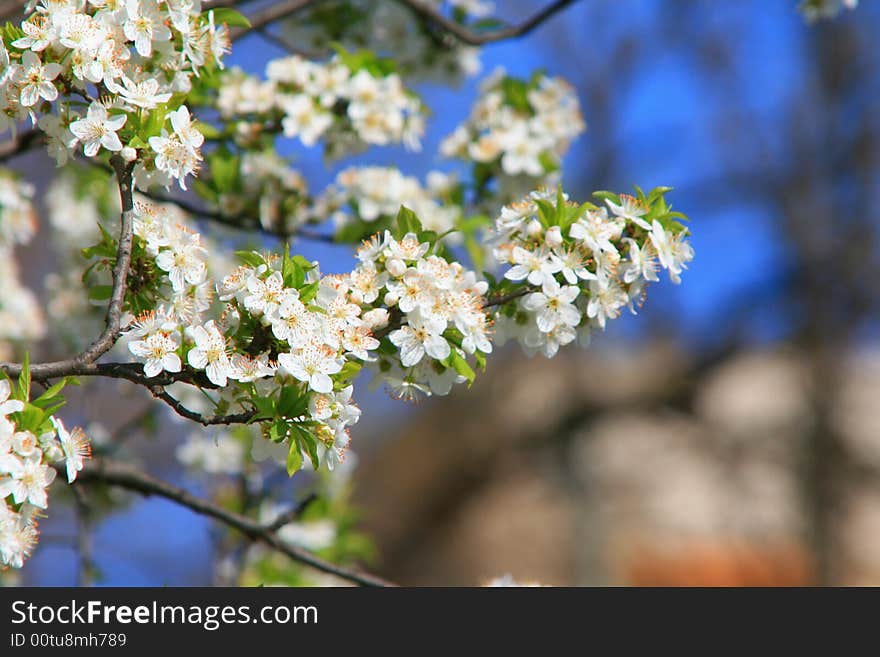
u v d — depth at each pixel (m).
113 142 2.96
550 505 16.22
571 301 3.20
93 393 5.76
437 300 2.99
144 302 3.17
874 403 16.02
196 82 4.29
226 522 4.47
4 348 5.86
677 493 15.62
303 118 4.88
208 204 5.31
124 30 3.07
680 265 3.28
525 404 16.59
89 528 5.12
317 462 2.85
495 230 3.38
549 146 5.43
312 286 2.90
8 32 2.97
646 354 16.75
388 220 5.26
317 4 5.70
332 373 2.82
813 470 15.34
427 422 17.75
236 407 2.97
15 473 2.62
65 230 6.03
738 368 16.78
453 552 16.53
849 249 16.69
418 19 5.80
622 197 3.28
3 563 2.65
